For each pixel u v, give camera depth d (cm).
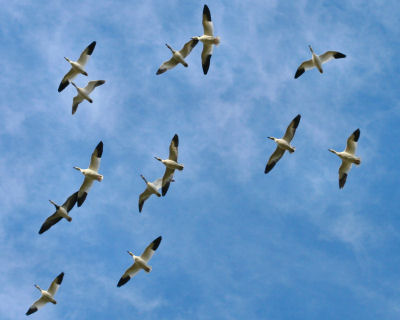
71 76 4862
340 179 4591
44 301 4525
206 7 4806
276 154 4666
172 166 4650
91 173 4594
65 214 4631
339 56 4672
